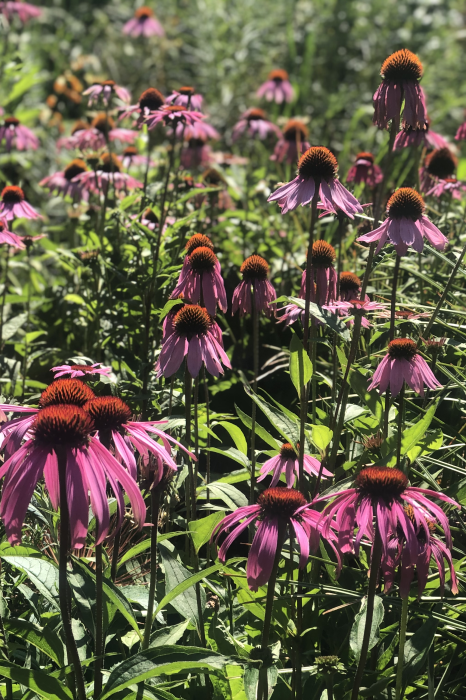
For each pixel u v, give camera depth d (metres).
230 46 9.33
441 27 10.46
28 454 1.56
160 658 1.72
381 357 2.62
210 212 4.81
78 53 9.49
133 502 1.61
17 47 8.24
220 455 3.33
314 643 2.24
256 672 1.73
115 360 3.66
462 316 2.94
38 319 4.51
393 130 2.41
